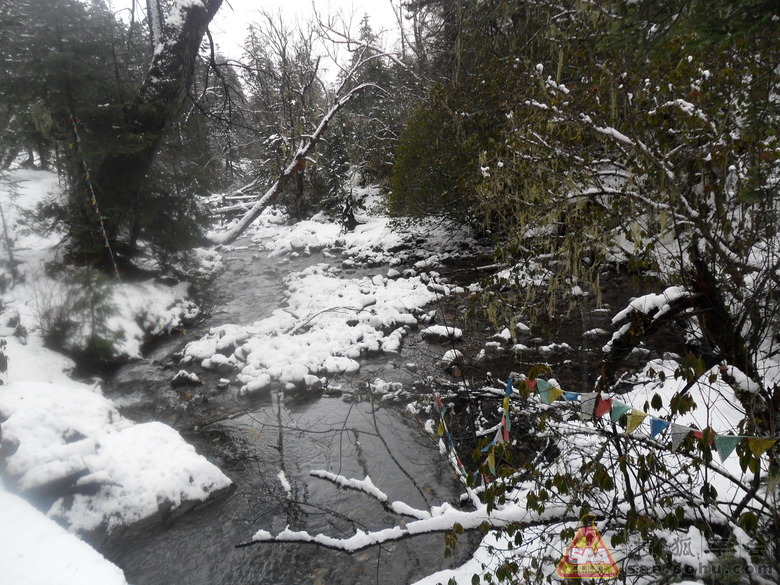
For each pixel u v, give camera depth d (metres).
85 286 8.73
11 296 9.15
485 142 9.95
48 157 10.67
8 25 9.52
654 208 4.31
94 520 4.73
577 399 2.85
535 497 3.04
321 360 8.48
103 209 10.45
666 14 3.54
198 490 5.27
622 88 4.80
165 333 10.34
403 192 14.88
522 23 9.07
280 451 5.84
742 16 3.03
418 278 13.07
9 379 6.97
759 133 3.34
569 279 6.31
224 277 14.55
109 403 6.69
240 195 23.50
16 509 3.68
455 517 3.57
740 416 4.24
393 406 7.06
